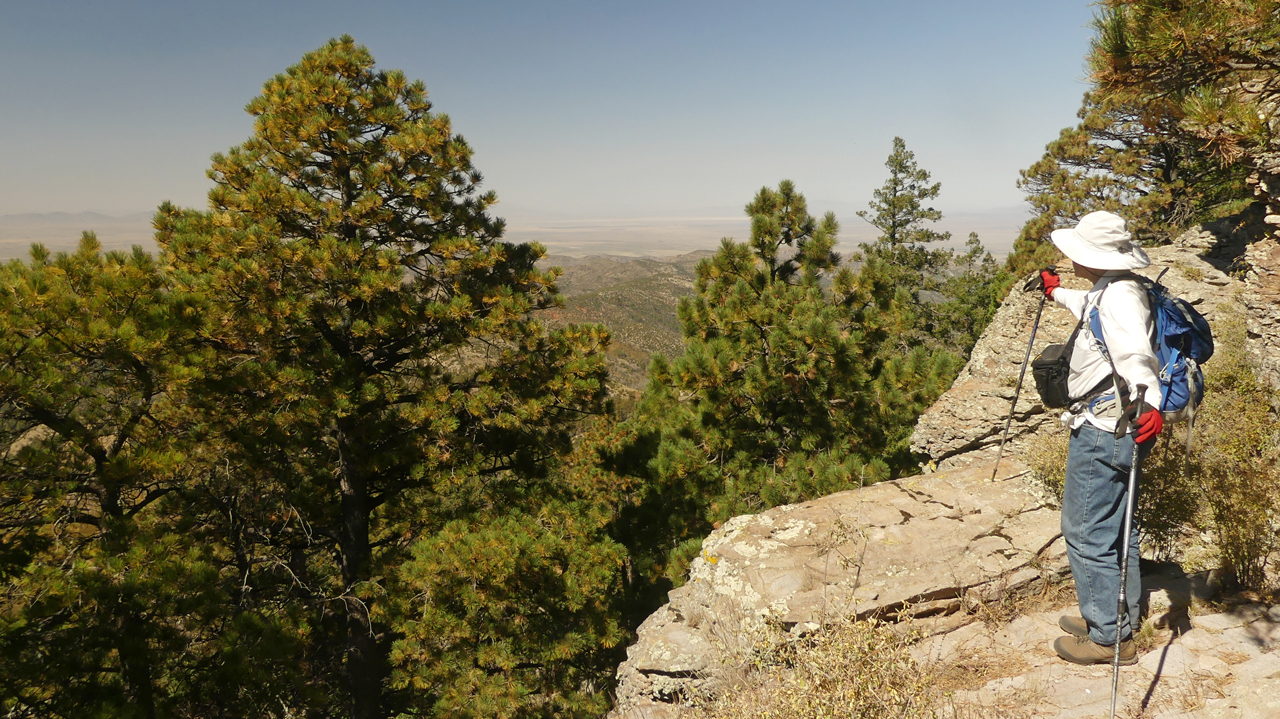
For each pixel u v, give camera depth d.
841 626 3.02
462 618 11.45
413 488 14.08
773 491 11.84
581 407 14.47
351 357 12.72
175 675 9.62
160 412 11.09
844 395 12.61
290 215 12.56
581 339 14.32
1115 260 2.94
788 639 3.68
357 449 12.31
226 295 11.41
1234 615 3.34
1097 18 6.46
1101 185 25.02
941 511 4.87
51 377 8.48
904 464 12.73
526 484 14.23
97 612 8.46
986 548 4.34
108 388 9.83
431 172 13.18
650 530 14.81
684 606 4.80
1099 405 3.03
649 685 4.34
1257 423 4.15
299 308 11.41
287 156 12.69
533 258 14.80
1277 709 2.61
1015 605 3.99
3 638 7.67
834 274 13.80
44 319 8.72
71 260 10.01
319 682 11.84
